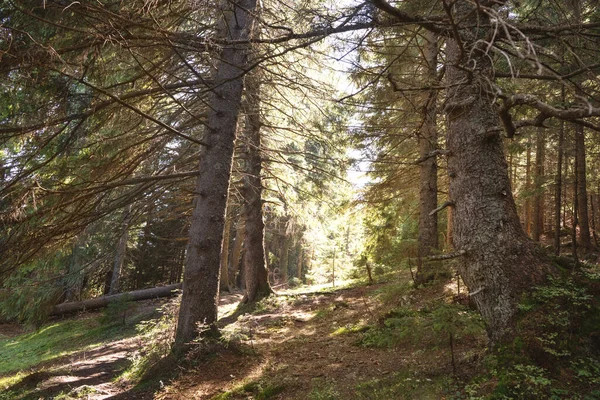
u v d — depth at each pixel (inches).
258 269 515.8
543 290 170.4
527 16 177.9
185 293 284.0
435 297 326.0
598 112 102.4
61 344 537.3
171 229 903.1
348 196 522.0
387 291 379.9
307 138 495.8
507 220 186.2
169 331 297.6
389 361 228.5
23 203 217.8
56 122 234.1
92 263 457.7
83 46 205.3
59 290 448.1
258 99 438.9
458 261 200.8
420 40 402.0
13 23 181.6
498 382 155.1
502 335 172.2
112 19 180.9
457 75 199.9
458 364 192.4
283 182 538.0
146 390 237.3
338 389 199.9
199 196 297.9
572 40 173.2
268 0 284.2
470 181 194.1
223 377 244.4
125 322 576.1
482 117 196.7
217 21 294.4
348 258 802.8
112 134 311.1
